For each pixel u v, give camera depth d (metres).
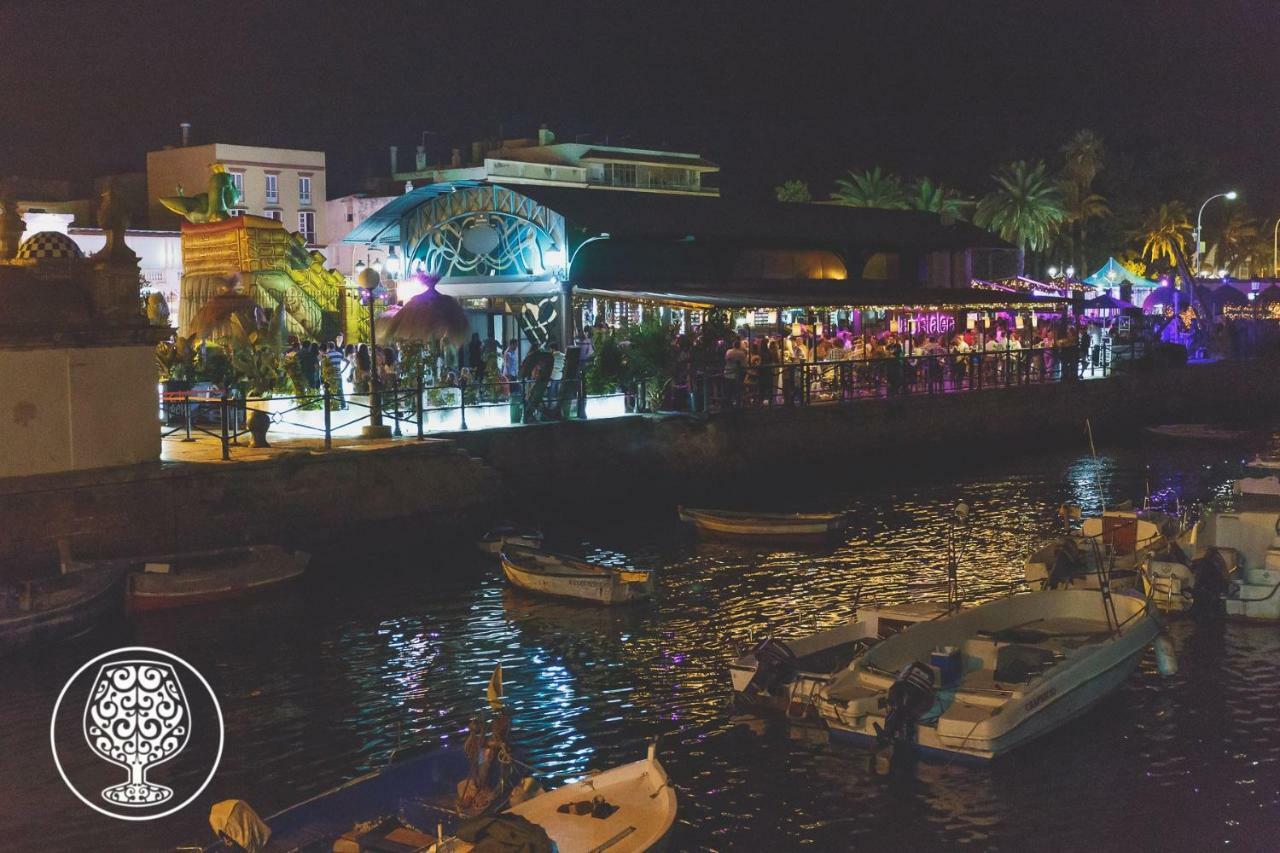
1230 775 14.79
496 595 23.36
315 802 11.97
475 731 12.69
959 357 44.84
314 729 16.53
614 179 88.38
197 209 41.03
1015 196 104.44
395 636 20.70
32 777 14.98
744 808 14.15
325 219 77.88
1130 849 13.10
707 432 34.69
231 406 27.52
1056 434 46.59
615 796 12.27
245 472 24.14
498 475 28.27
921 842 13.31
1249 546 22.91
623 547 27.81
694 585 24.22
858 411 39.09
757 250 48.12
